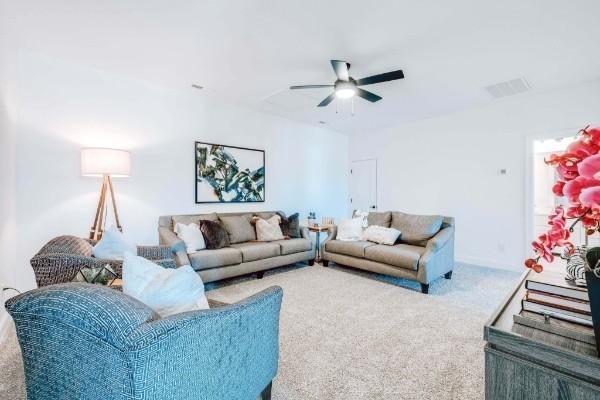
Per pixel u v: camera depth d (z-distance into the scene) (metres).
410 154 5.30
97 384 0.82
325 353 1.87
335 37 2.47
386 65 2.98
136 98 3.40
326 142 5.84
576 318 1.00
